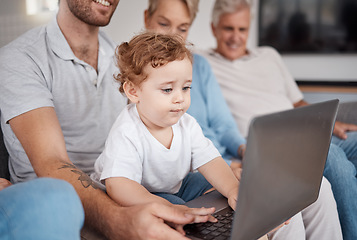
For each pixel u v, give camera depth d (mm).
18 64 1048
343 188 1188
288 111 661
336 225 1055
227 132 1808
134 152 874
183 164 967
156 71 820
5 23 1456
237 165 1507
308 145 741
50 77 1095
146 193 805
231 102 2309
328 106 766
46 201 537
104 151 907
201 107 1786
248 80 2367
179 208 765
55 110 1102
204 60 1964
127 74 882
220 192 910
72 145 1125
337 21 3236
